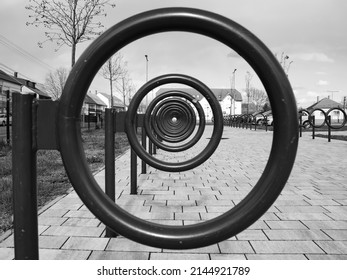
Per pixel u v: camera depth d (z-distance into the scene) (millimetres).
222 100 81625
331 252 2461
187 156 7852
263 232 2838
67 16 11023
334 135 16062
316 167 6309
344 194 4156
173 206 3596
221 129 3375
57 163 6449
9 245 2510
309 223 3064
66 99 1243
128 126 3150
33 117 1313
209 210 3459
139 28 1171
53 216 3219
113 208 1246
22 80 52031
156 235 1201
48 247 2512
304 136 15023
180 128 6250
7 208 3436
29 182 1321
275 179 1177
